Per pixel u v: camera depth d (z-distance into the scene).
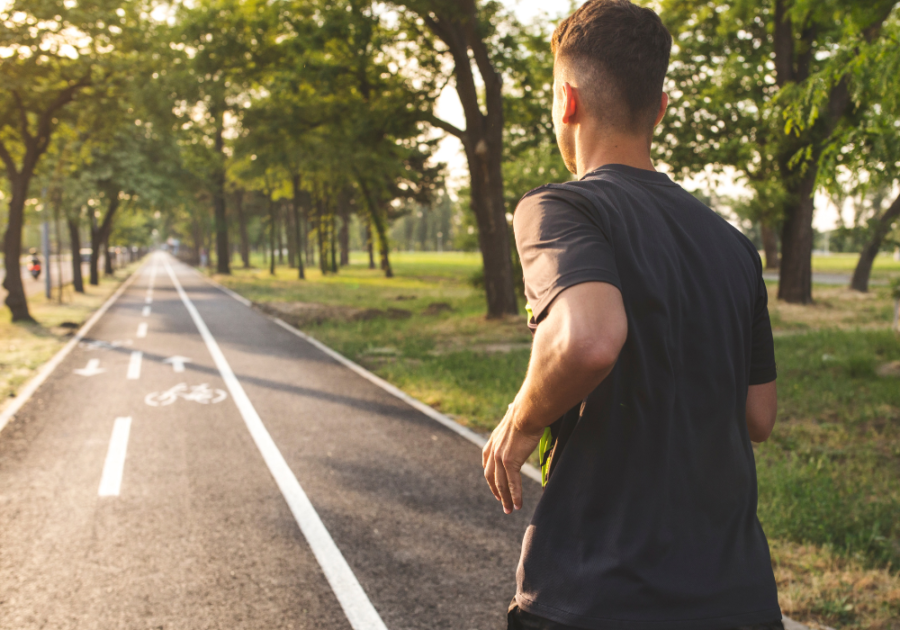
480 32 14.58
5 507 4.68
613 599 1.03
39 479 5.27
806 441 6.25
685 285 1.11
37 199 22.28
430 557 3.95
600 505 1.08
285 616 3.29
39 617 3.26
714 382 1.11
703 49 19.91
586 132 1.22
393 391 8.95
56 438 6.50
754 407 1.28
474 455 6.04
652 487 1.06
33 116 18.06
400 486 5.18
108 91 17.09
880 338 12.35
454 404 7.96
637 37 1.18
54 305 21.94
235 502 4.81
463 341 13.81
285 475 5.42
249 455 5.98
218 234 47.66
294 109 16.66
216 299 26.12
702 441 1.10
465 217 23.44
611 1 1.22
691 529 1.07
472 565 3.85
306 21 15.24
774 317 16.91
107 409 7.77
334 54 16.31
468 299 23.72
